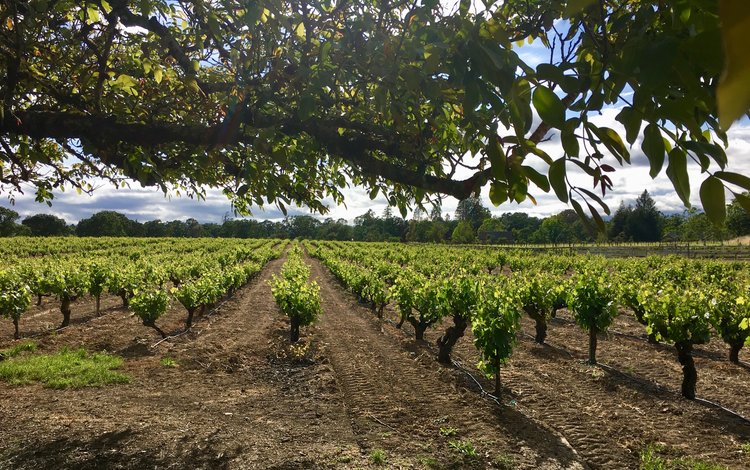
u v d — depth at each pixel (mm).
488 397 7188
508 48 972
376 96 1574
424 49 1254
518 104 871
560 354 9984
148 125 2307
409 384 7914
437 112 1772
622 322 13789
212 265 24875
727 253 37156
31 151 2674
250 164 2236
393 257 35750
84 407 6438
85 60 2824
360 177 2758
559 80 849
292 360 9633
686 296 8680
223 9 2383
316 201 2803
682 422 6305
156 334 11969
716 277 18641
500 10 1641
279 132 2008
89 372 8000
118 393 7188
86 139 2346
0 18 2094
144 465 4844
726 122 243
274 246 62594
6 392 6965
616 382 7891
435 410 6680
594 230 826
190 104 2740
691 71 702
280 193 2357
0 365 8234
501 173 988
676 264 22016
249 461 5023
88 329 12289
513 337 7184
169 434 5586
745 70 241
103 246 44688
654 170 798
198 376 8367
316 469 4902
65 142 2789
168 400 6957
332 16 1969
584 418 6387
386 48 1521
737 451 5465
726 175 694
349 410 6719
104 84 2639
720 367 8859
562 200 835
